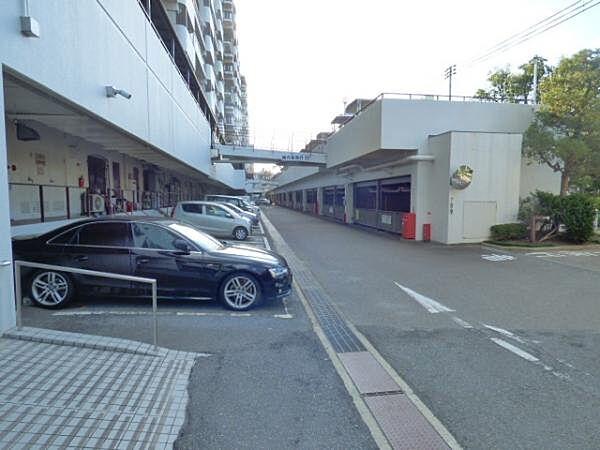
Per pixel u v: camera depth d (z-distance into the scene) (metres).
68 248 6.15
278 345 4.87
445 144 15.65
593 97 15.02
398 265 11.11
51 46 5.48
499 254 13.16
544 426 3.19
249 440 2.92
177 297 6.25
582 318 6.23
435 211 16.56
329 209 36.25
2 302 4.46
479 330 5.63
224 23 65.75
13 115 7.60
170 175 25.25
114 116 8.24
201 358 4.39
